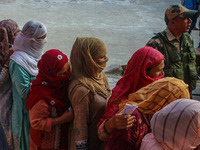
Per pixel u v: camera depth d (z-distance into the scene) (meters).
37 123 2.10
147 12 10.77
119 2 11.70
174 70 3.23
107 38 8.14
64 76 2.10
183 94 1.65
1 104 2.73
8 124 2.78
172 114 1.37
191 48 3.33
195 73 3.38
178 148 1.38
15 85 2.64
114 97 1.95
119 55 7.07
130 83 1.94
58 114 2.16
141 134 1.65
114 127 1.65
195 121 1.32
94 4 11.38
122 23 9.48
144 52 1.92
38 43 2.69
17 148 2.84
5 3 10.92
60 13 10.18
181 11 3.07
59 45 7.48
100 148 2.13
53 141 2.17
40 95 2.11
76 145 2.05
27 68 2.62
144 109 1.68
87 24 9.23
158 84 1.68
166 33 3.21
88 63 2.04
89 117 2.07
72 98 2.04
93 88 2.03
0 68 2.65
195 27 8.77
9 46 2.91
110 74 5.64
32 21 2.69
